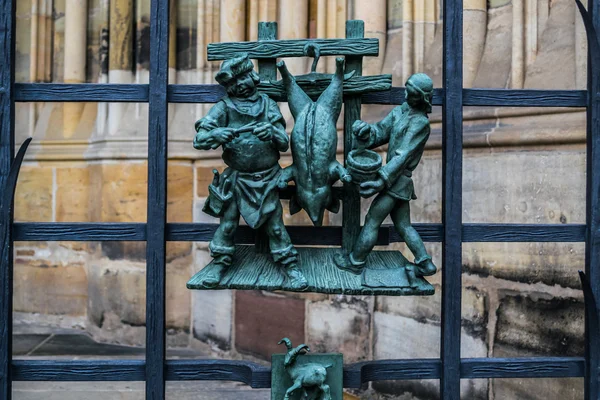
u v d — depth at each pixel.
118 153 3.24
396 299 2.66
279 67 1.64
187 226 1.69
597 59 1.70
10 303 1.67
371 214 1.64
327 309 2.85
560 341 2.17
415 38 2.74
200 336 3.25
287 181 1.62
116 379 1.70
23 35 3.66
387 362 1.73
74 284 3.54
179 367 1.70
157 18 1.67
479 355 2.43
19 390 2.76
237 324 3.11
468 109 2.47
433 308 2.53
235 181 1.62
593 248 1.71
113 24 3.35
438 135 2.52
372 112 2.82
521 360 1.72
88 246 3.45
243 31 3.15
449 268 1.70
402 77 2.73
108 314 3.28
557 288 2.19
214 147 1.57
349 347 2.79
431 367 1.73
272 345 2.97
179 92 1.68
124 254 3.26
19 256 3.63
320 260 1.70
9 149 1.67
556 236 1.72
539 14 2.38
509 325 2.33
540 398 2.25
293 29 3.01
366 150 1.65
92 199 3.40
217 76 1.61
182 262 3.28
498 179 2.37
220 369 1.71
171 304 3.27
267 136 1.58
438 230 1.72
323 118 1.62
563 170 2.17
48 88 1.68
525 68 2.37
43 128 3.62
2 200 1.66
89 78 3.54
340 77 1.65
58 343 3.24
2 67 1.67
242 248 1.73
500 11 2.56
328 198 1.63
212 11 3.26
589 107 1.71
